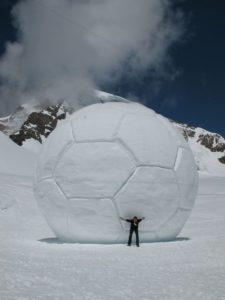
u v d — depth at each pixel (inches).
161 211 476.1
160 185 473.1
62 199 474.0
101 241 478.3
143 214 468.1
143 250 425.4
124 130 478.6
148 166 469.7
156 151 479.2
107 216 462.3
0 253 387.9
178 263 343.9
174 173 486.6
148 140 480.4
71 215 471.8
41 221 756.6
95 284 256.5
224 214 886.4
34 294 224.1
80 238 483.5
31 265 323.6
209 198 1363.2
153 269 314.8
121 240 477.7
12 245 461.1
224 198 1354.6
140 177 464.1
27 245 466.0
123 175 460.8
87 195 462.3
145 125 491.5
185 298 222.7
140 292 236.8
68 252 411.5
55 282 259.4
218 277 283.1
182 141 518.3
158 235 490.0
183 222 512.4
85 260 358.0
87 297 222.1
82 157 468.4
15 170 2020.2
